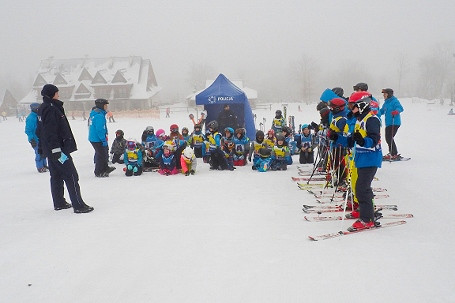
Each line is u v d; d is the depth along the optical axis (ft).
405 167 28.45
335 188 21.84
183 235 15.76
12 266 13.46
